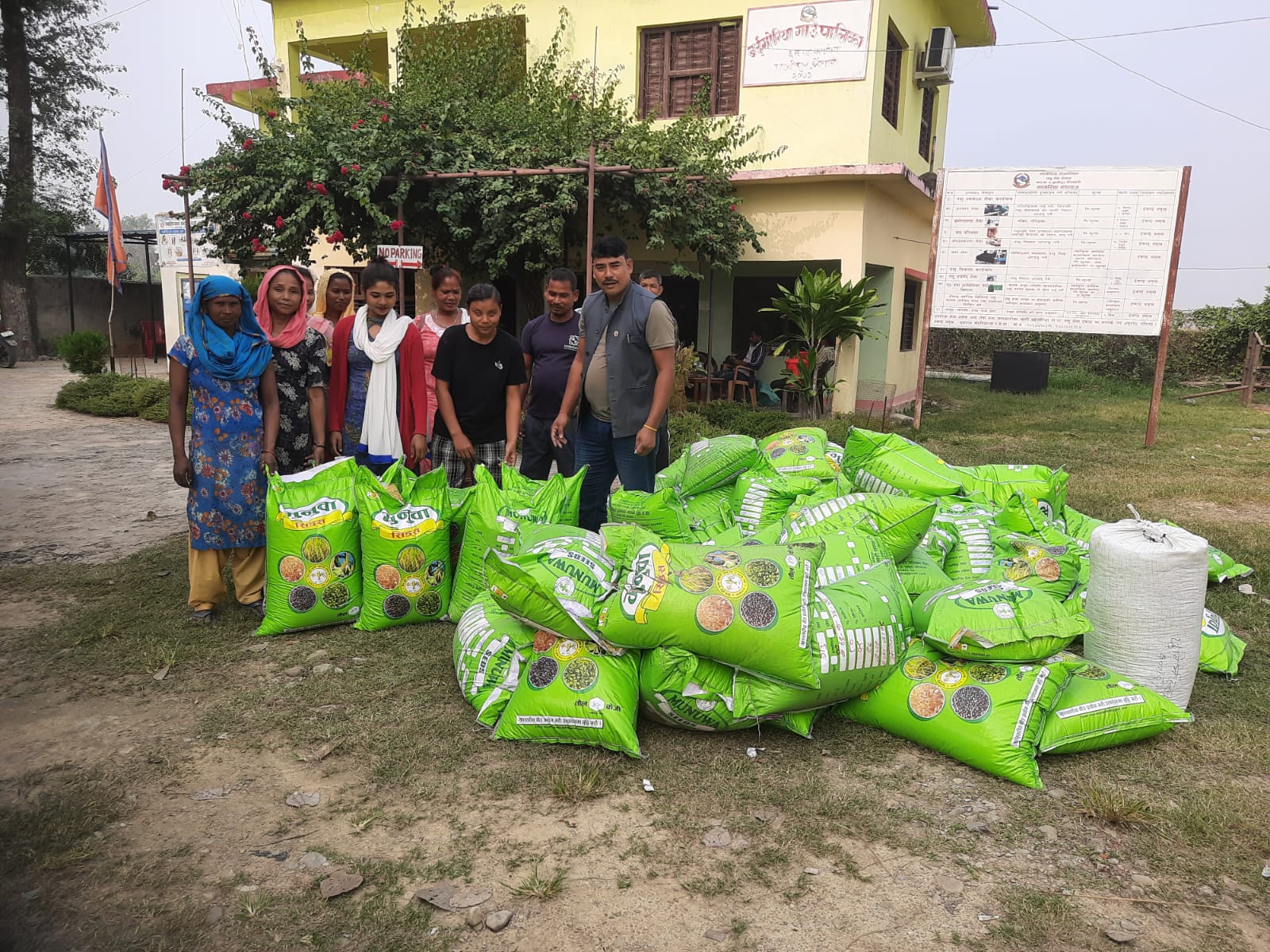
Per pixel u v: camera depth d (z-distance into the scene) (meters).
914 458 4.90
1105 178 10.05
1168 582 3.44
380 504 4.38
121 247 15.41
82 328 25.06
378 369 4.91
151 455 9.52
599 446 4.73
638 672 3.32
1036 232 10.41
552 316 5.20
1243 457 9.61
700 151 11.11
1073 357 21.67
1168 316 10.10
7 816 2.81
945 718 3.21
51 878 2.52
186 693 3.72
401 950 2.26
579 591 3.27
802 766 3.16
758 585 3.18
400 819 2.84
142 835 2.74
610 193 10.93
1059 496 5.15
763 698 3.20
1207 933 2.33
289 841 2.72
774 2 11.64
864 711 3.44
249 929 2.33
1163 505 7.11
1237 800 2.94
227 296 4.21
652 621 3.17
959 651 3.30
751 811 2.89
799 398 13.05
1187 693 3.57
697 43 12.34
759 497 4.71
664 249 13.30
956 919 2.38
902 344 15.20
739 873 2.57
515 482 4.44
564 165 10.59
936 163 16.81
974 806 2.92
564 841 2.72
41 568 5.41
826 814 2.87
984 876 2.57
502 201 10.33
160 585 5.06
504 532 4.03
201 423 4.29
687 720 3.30
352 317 5.07
